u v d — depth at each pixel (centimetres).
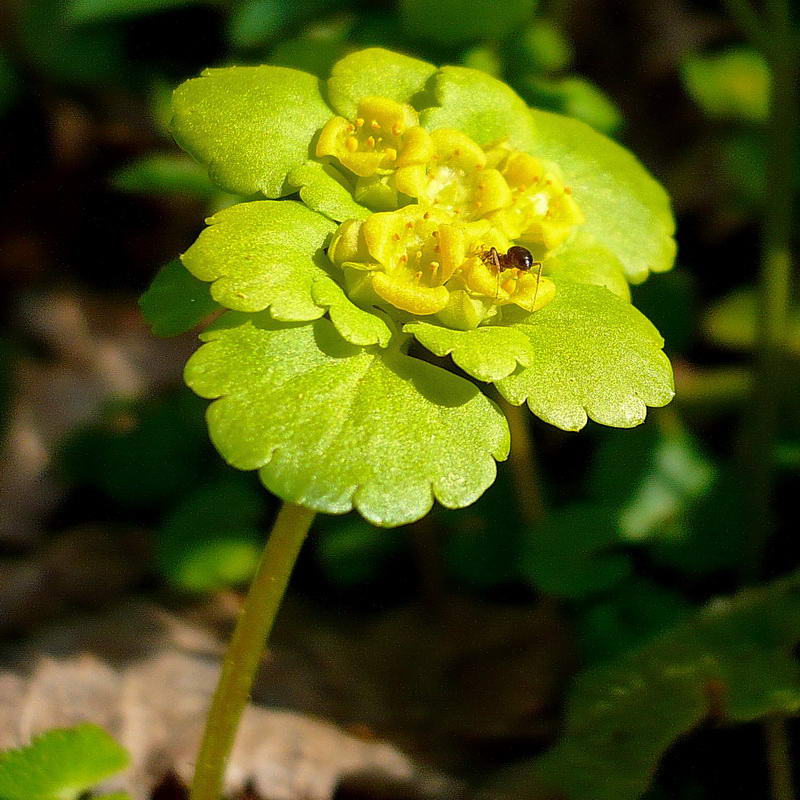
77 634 24
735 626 22
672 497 25
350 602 25
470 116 20
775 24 24
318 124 20
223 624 25
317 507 19
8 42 39
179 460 28
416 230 20
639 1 40
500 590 25
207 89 20
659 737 22
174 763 23
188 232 37
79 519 29
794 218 30
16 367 32
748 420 25
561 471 27
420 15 24
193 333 35
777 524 25
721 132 36
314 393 19
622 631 24
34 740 21
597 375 19
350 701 24
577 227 20
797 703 22
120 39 38
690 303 29
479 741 24
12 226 37
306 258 19
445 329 19
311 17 29
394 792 23
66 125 39
